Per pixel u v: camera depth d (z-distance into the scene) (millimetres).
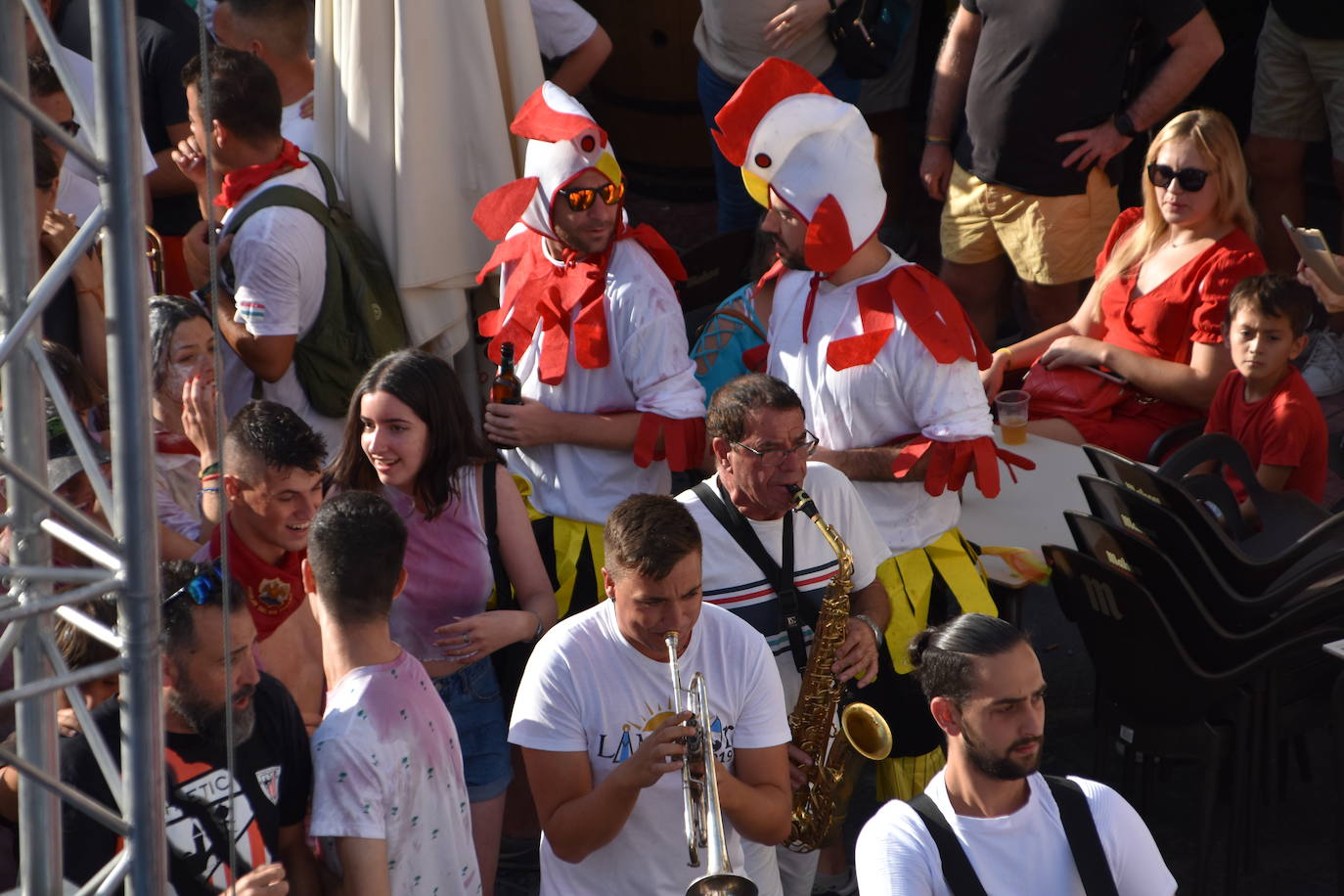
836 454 15477
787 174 14766
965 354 14844
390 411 13383
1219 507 17422
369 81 18844
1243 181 20312
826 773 13727
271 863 10133
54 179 16062
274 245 17188
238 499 12305
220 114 17203
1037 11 23344
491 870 14727
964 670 10055
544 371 16266
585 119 15383
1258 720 15492
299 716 10625
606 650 11578
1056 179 24328
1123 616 15414
